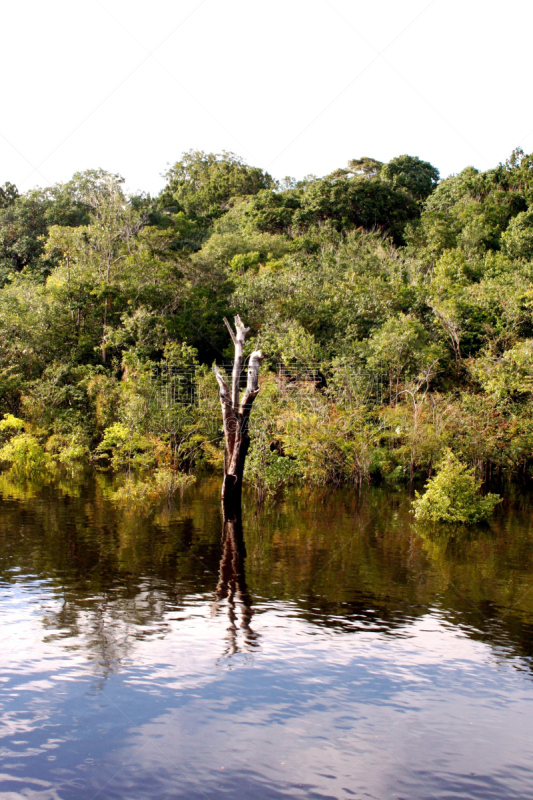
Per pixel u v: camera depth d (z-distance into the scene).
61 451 27.98
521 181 57.44
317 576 12.27
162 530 15.68
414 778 6.16
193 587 11.41
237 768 6.26
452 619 10.13
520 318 32.94
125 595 10.88
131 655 8.58
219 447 28.33
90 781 6.02
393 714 7.29
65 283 36.03
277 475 21.50
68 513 17.36
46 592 10.92
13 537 14.57
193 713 7.20
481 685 7.99
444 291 37.00
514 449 25.25
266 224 60.97
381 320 34.78
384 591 11.45
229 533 15.62
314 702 7.50
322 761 6.38
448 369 31.53
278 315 35.38
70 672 8.06
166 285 37.50
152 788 5.92
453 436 25.50
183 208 76.81
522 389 26.23
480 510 18.14
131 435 25.39
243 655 8.68
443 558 13.74
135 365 29.14
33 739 6.65
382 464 25.67
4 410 31.02
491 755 6.55
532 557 13.95
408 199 63.72
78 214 56.25
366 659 8.65
